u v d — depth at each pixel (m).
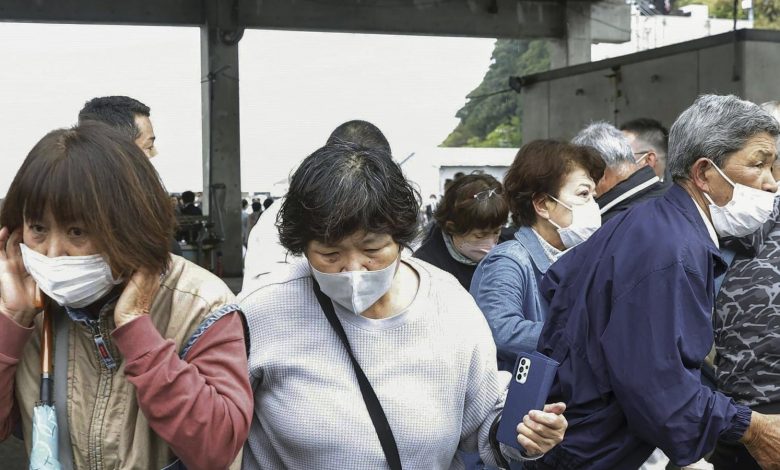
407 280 1.82
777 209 2.36
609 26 16.91
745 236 2.29
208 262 15.07
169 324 1.59
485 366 1.87
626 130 4.78
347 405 1.70
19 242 1.54
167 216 1.55
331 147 1.67
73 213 1.44
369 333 1.73
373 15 15.70
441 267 3.19
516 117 59.28
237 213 15.65
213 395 1.52
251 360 1.74
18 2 13.73
